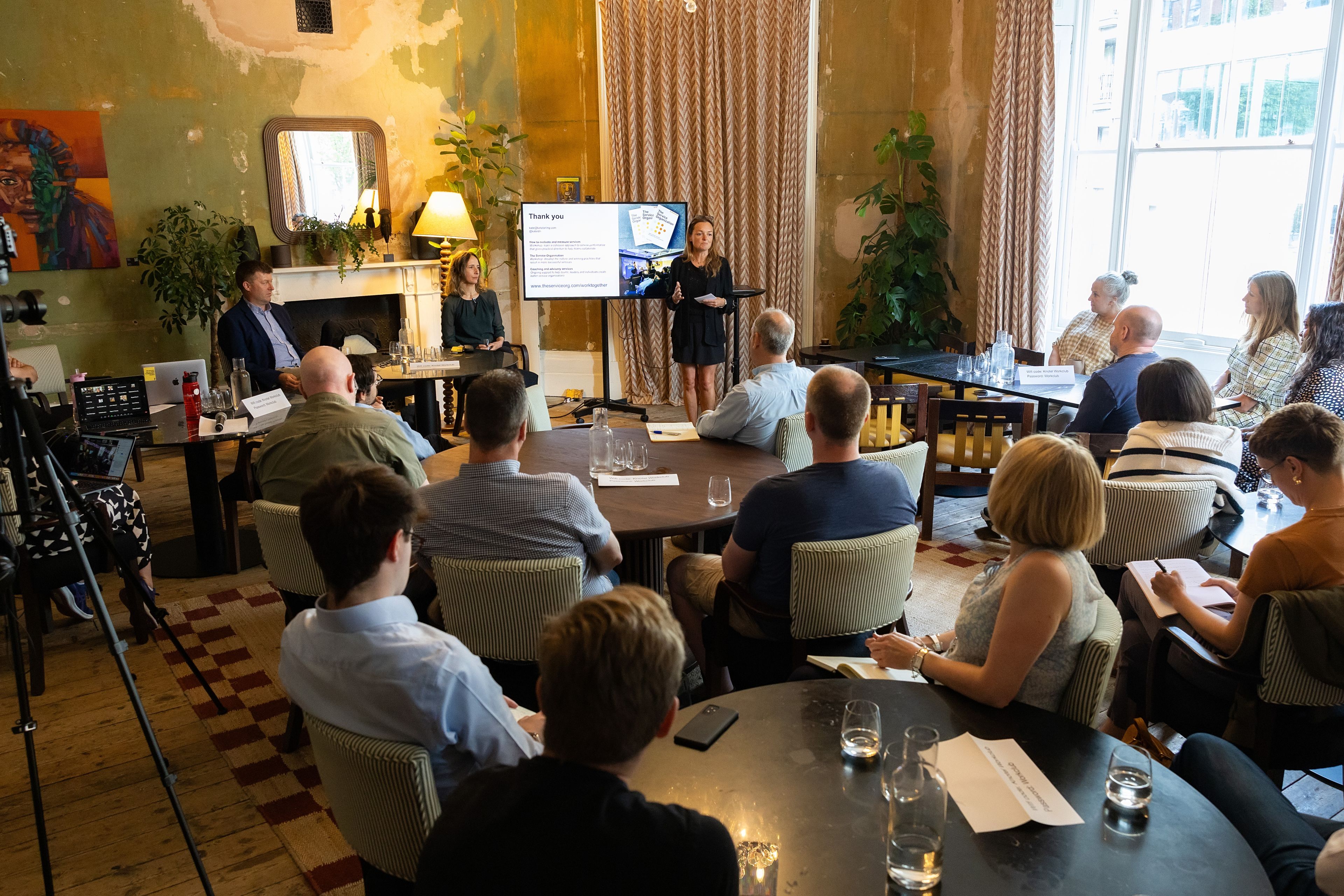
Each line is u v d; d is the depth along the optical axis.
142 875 2.30
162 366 4.34
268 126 6.61
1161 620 2.41
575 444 3.73
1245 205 5.46
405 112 7.19
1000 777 1.54
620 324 7.68
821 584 2.38
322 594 2.71
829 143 7.02
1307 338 4.07
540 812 1.01
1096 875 1.32
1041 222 6.25
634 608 1.06
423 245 7.24
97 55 6.00
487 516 2.33
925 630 3.62
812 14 6.78
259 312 5.31
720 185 7.18
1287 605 2.00
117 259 6.21
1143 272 6.09
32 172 5.87
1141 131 5.97
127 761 2.80
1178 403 2.99
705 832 1.03
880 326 6.71
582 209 6.54
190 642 3.59
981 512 4.98
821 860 1.35
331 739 1.50
